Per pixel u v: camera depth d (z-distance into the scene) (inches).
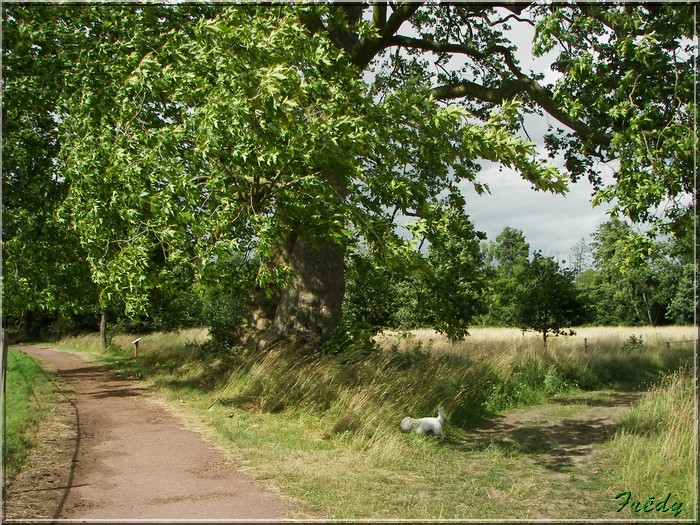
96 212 324.8
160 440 345.4
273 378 472.7
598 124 526.6
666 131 442.9
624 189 437.7
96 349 1232.2
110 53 378.6
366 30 479.2
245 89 314.3
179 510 231.0
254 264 599.8
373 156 372.8
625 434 394.0
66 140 374.9
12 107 426.0
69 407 452.4
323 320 568.7
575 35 491.5
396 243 346.3
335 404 411.5
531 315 836.6
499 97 600.7
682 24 458.3
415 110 345.1
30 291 478.6
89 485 259.9
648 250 430.6
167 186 314.7
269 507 236.8
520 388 582.6
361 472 293.9
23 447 308.0
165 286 342.3
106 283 344.8
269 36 338.6
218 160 325.4
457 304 679.7
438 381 493.4
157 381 589.3
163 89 343.3
